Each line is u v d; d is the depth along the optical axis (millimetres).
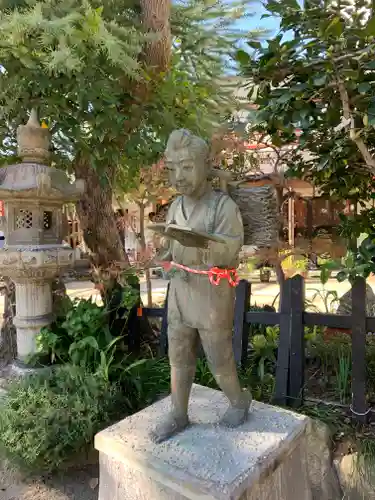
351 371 2543
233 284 1634
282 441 1677
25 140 2771
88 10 2207
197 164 1475
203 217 1568
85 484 2160
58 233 3014
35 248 2748
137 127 3205
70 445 2156
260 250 3432
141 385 2654
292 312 2658
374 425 2371
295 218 6398
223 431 1759
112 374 2605
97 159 3025
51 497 2064
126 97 3000
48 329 2910
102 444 1752
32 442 2090
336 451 2217
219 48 3504
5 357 3510
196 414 1931
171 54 3219
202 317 1609
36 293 2939
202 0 3334
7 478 2197
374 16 1704
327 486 2049
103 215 3773
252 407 2000
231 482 1409
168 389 2783
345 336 3277
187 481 1434
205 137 3410
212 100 3682
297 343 2631
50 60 2342
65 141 3576
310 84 1936
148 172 3756
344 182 2814
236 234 1551
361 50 1796
